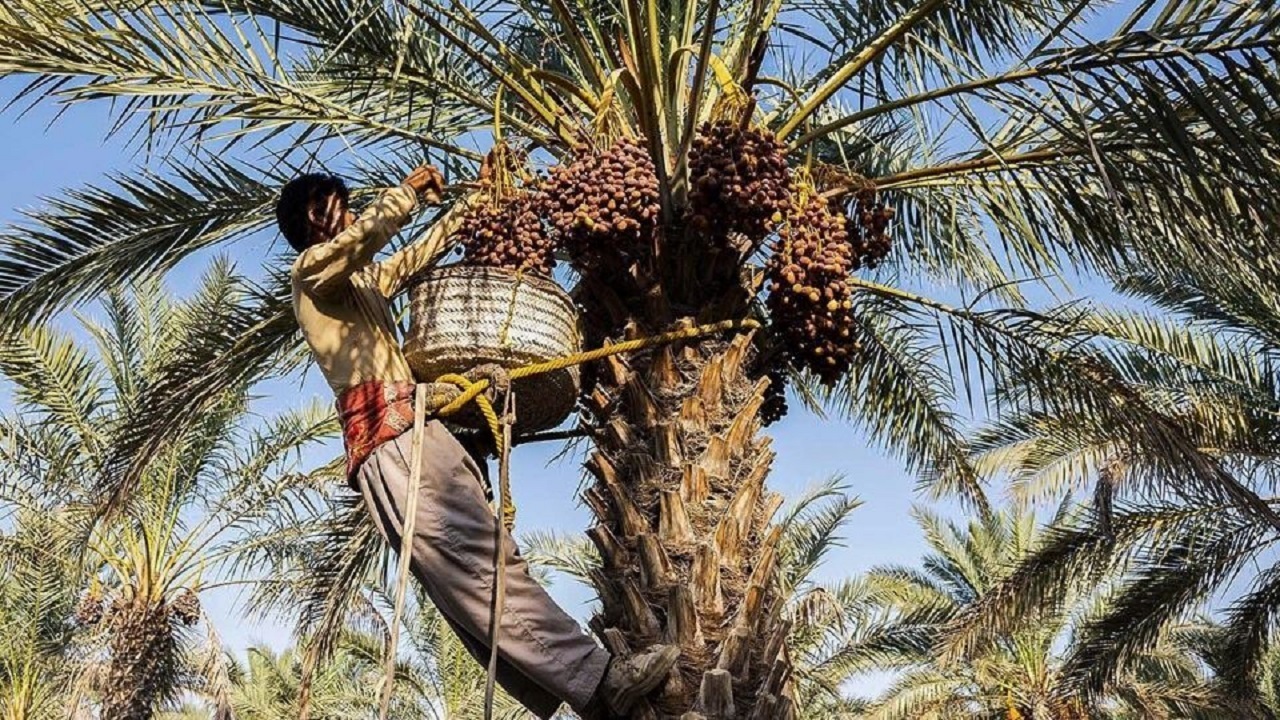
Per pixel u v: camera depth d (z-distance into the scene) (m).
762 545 4.53
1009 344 6.52
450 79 6.17
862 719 20.19
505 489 3.75
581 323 5.15
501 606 3.52
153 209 6.23
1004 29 5.44
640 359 4.93
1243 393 11.22
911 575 20.06
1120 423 6.55
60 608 15.55
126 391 12.66
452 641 19.98
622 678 3.83
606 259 4.98
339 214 4.22
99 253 6.27
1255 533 11.77
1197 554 12.14
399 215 3.91
